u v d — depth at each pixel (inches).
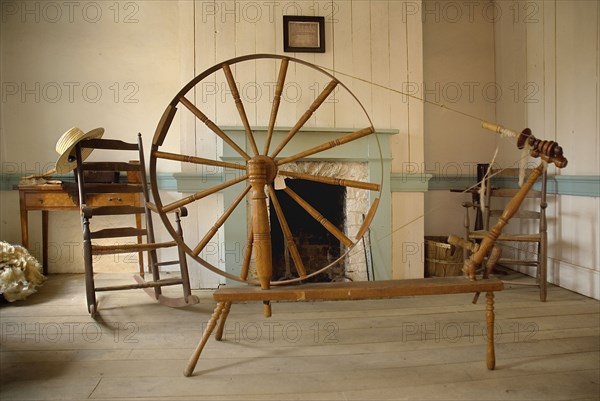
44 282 135.9
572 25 122.0
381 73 132.3
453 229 161.0
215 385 69.3
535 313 103.8
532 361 77.8
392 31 132.6
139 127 152.1
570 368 75.0
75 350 83.0
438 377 71.9
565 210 126.2
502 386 68.8
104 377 72.1
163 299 110.8
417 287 71.9
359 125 131.8
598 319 99.3
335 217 138.2
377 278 131.3
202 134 126.8
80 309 108.2
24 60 148.3
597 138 113.6
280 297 70.6
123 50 151.5
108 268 153.0
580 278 119.8
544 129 134.8
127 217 151.8
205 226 128.2
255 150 78.5
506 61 154.9
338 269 137.9
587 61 116.6
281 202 138.6
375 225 130.6
